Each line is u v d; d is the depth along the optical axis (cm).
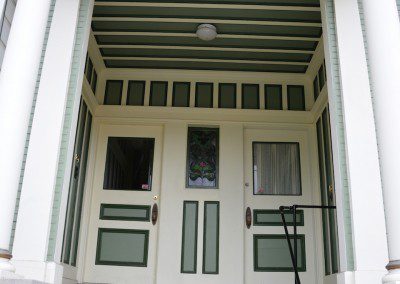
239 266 487
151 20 460
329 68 342
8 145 251
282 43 491
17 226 291
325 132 489
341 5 348
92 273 489
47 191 300
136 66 544
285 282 489
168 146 525
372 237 297
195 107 536
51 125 313
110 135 536
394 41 272
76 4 343
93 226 505
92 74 518
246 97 543
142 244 500
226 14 450
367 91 327
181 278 483
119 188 519
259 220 512
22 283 217
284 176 529
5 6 349
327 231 475
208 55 518
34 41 273
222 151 525
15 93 259
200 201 511
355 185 308
